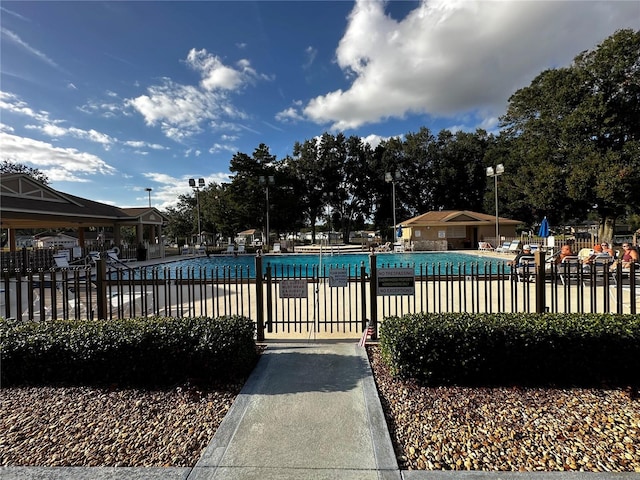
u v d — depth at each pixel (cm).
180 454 210
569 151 2309
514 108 2995
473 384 297
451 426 236
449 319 334
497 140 3934
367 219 4806
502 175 3006
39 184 1616
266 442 218
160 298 784
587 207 2350
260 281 442
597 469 187
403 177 4350
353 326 529
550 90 2427
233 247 2708
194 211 4756
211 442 219
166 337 315
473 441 218
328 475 187
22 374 311
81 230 2411
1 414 260
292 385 301
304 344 424
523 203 2884
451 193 4250
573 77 2256
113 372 310
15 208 1343
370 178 4394
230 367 310
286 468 193
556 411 251
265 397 279
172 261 2134
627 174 1933
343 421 241
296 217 4397
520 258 1091
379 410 255
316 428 233
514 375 301
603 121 2133
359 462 197
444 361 298
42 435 233
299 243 4553
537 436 221
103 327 335
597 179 2041
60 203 1764
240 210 3522
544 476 182
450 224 2819
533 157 2523
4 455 211
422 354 298
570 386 289
